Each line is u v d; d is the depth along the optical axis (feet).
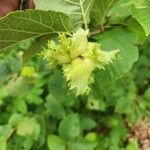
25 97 1.03
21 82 0.63
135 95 1.23
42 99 1.05
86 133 1.17
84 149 0.97
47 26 0.41
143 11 0.41
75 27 0.43
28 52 0.49
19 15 0.38
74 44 0.38
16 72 0.68
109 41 0.44
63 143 0.98
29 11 0.38
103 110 1.14
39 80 1.02
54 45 0.38
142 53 1.32
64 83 0.45
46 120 1.05
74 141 0.98
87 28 0.43
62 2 0.42
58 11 0.41
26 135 0.90
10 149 0.87
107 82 0.43
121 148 1.20
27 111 1.05
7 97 1.04
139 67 1.32
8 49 0.44
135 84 1.32
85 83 0.38
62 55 0.38
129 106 1.18
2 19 0.38
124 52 0.43
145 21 0.40
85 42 0.38
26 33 0.41
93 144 0.98
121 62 0.43
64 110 1.05
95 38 0.45
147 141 1.33
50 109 1.05
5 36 0.41
